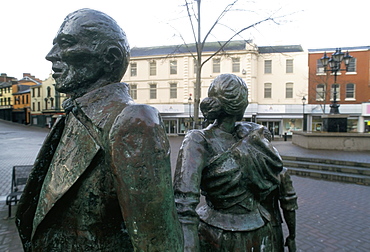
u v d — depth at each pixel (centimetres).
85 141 82
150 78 2978
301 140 1531
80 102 89
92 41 91
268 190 144
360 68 2659
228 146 144
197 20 898
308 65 2769
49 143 96
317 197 633
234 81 143
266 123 2878
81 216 84
